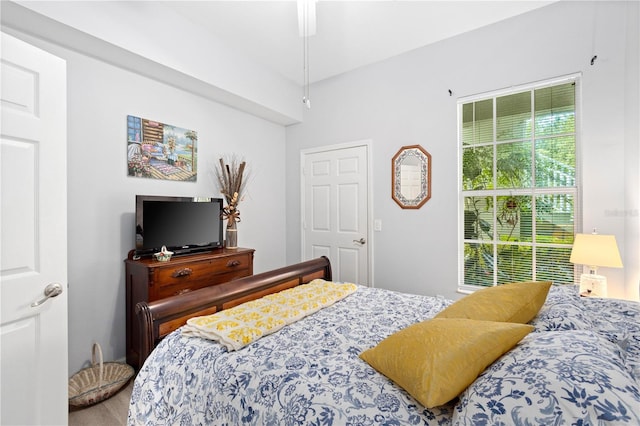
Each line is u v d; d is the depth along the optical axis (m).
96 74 2.25
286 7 2.35
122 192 2.41
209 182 3.09
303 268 2.25
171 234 2.56
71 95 2.12
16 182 1.31
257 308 1.56
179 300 1.46
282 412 0.89
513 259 2.58
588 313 1.27
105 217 2.31
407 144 3.07
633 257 2.03
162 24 2.34
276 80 3.46
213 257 2.60
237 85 2.97
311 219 3.86
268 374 1.01
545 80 2.38
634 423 0.53
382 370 0.98
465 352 0.82
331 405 0.85
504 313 1.12
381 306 1.74
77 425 1.66
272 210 3.90
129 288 2.34
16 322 1.31
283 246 4.05
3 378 1.26
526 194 2.51
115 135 2.36
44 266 1.40
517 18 2.48
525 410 0.62
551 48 2.35
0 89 1.26
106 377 2.07
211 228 2.90
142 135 2.53
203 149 3.03
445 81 2.83
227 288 1.70
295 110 3.77
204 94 2.96
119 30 2.08
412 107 3.03
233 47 2.92
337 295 1.85
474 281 2.76
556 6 2.32
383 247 3.25
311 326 1.44
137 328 2.26
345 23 2.55
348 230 3.53
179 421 1.10
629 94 2.06
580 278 2.12
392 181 3.16
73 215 2.14
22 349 1.32
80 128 2.17
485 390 0.71
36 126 1.38
